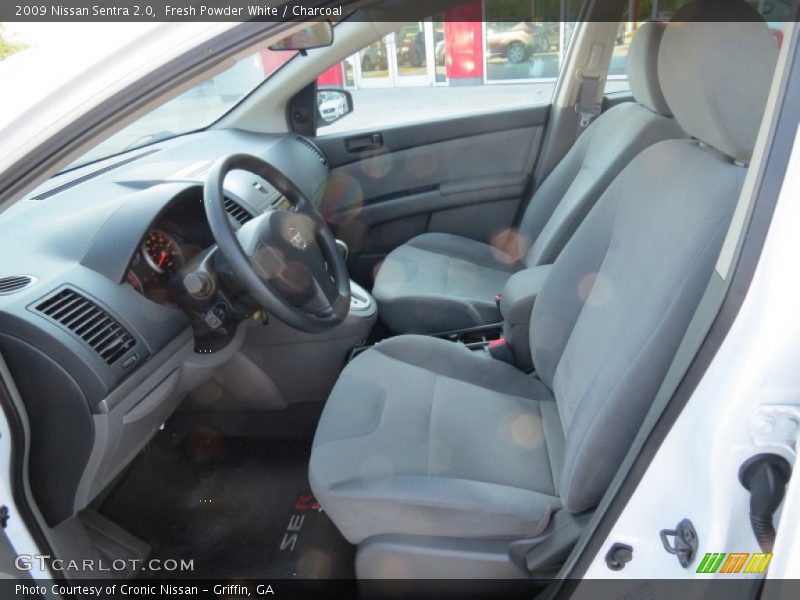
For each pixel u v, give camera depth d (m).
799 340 0.71
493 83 2.66
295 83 2.55
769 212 0.71
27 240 1.47
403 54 2.65
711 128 1.03
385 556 1.17
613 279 1.31
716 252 0.96
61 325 1.25
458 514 1.15
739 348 0.74
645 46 1.66
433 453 1.36
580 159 2.33
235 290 1.57
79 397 1.25
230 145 2.38
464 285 2.29
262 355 1.99
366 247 2.84
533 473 1.35
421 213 2.80
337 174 2.72
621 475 0.91
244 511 1.88
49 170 0.86
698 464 0.81
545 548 1.12
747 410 0.75
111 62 0.81
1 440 1.08
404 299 2.12
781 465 0.76
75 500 1.34
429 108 2.72
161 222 1.64
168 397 1.53
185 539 1.79
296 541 1.78
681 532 0.86
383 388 1.57
